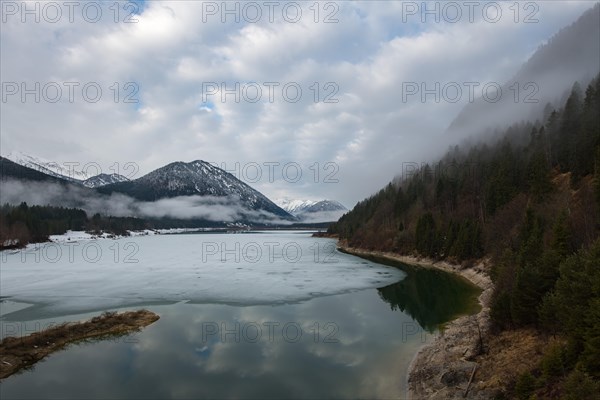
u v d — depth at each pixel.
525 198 70.19
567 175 72.88
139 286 58.69
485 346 26.36
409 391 23.16
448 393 21.58
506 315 28.50
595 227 37.59
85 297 51.38
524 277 26.97
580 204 47.28
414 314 40.91
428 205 114.56
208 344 32.06
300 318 39.84
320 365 27.20
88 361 28.94
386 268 78.31
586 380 14.95
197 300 49.03
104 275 70.38
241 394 23.12
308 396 22.77
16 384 25.22
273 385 24.19
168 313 42.69
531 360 21.72
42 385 24.98
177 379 25.41
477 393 20.67
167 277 67.44
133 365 27.92
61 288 57.66
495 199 82.44
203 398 22.75
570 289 22.36
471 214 90.38
